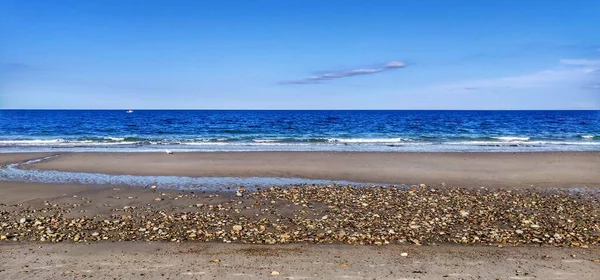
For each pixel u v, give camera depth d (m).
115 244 7.94
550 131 49.12
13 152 23.53
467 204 11.47
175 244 7.96
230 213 10.43
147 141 33.56
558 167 18.84
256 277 6.32
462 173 17.17
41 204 11.28
